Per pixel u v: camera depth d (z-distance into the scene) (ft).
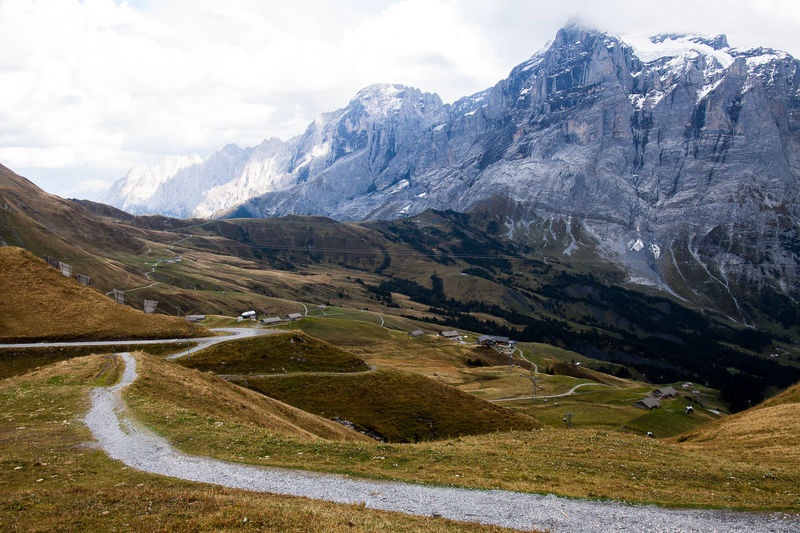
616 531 85.66
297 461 117.39
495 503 96.12
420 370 588.91
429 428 296.92
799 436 161.68
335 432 244.01
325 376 347.56
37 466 104.37
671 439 243.81
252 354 363.15
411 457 126.93
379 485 103.60
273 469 110.42
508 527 85.87
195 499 86.43
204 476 104.17
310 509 83.35
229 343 368.89
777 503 99.30
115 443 123.95
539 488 104.58
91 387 182.50
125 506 82.64
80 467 105.19
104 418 145.07
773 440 163.32
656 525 88.43
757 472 123.54
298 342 391.04
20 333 316.81
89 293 388.78
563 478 114.01
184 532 73.15
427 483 105.81
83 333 337.93
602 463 128.77
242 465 112.16
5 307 336.49
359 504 91.04
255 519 76.79
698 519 91.45
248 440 131.64
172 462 112.37
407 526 80.07
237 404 197.47
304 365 365.40
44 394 170.91
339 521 78.38
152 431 134.31
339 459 121.29
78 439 125.70
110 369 213.25
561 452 140.46
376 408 313.94
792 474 120.78
